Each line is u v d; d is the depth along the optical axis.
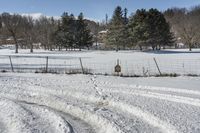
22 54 69.38
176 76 23.23
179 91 16.44
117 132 9.57
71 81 20.34
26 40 98.75
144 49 90.62
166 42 88.50
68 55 64.31
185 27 100.31
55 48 109.38
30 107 13.02
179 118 10.91
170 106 12.85
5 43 124.69
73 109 12.78
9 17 106.06
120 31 84.38
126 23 87.38
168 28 88.25
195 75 23.83
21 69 30.88
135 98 14.49
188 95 15.21
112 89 17.08
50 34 99.31
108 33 87.19
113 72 27.33
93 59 48.88
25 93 16.50
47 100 14.72
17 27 84.81
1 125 10.48
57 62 42.62
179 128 9.73
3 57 54.88
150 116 11.16
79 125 10.73
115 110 12.47
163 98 14.63
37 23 121.25
